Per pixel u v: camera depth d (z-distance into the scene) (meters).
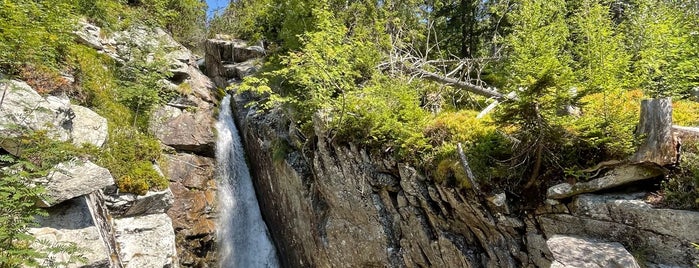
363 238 7.11
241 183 12.05
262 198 11.55
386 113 6.61
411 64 9.75
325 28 8.43
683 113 4.66
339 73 7.46
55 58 7.98
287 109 9.21
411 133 6.11
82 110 7.64
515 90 4.50
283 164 9.28
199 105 12.84
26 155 5.23
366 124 6.92
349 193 7.22
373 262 6.98
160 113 11.29
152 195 7.86
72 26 9.03
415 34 11.62
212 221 10.48
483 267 5.25
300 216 8.89
